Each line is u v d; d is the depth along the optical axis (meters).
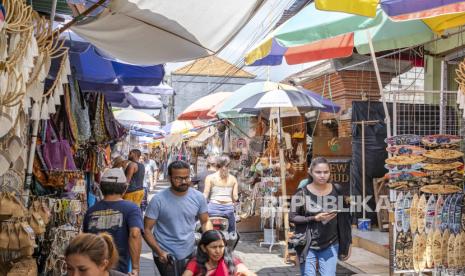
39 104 3.19
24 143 3.13
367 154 8.33
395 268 5.00
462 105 4.54
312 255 4.43
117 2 3.34
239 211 10.05
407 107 7.24
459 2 3.34
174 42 4.11
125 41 4.09
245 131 12.73
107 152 10.16
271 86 7.80
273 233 8.44
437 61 7.86
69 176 4.81
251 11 3.62
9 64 2.41
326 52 5.53
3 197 2.84
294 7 6.71
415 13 3.40
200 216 4.35
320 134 11.47
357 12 3.26
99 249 2.18
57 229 3.83
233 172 11.44
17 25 2.44
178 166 4.16
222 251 3.58
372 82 9.81
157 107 9.46
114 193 3.89
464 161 5.92
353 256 7.10
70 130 5.29
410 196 5.02
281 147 8.12
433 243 4.93
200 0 3.41
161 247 4.11
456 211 4.98
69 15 4.02
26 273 2.97
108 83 6.27
